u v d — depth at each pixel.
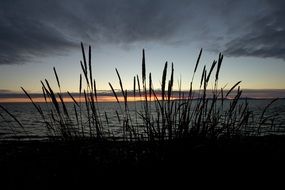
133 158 1.84
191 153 1.84
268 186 1.57
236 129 2.35
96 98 2.12
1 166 2.34
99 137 2.12
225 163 1.84
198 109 2.16
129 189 1.55
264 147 2.35
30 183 1.79
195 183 1.59
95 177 1.70
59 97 2.12
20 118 29.41
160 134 1.98
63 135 2.17
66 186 1.64
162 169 1.71
